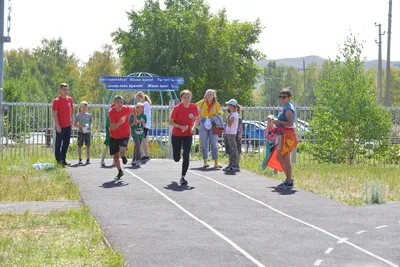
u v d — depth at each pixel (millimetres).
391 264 8359
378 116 25312
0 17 12281
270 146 18125
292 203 13039
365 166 23078
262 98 148125
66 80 98750
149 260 8281
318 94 25984
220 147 25781
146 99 20047
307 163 24750
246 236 9844
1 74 12625
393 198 14289
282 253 8812
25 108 24094
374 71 26422
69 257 8469
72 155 23797
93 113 25938
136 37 67250
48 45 125812
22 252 8688
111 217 11141
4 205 12438
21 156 22250
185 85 64750
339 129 25391
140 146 18641
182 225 10570
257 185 15297
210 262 8250
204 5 68688
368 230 10531
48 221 10766
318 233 10188
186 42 66500
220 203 12766
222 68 66312
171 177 16203
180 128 14898
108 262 8102
